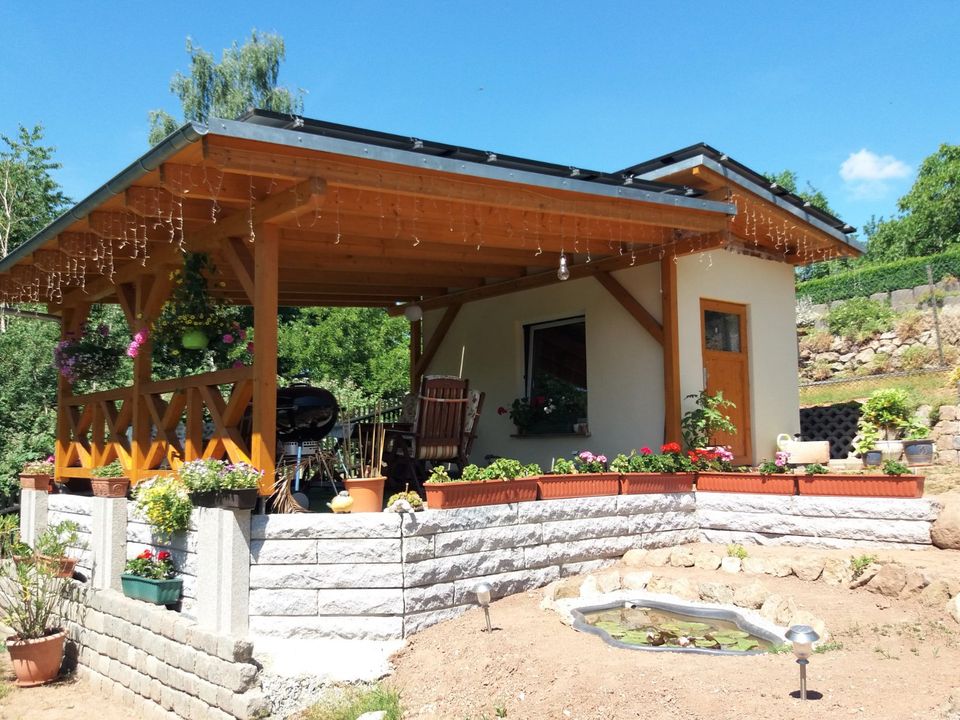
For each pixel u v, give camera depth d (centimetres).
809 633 400
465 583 609
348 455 721
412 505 604
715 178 786
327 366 2100
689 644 513
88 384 1027
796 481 736
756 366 960
